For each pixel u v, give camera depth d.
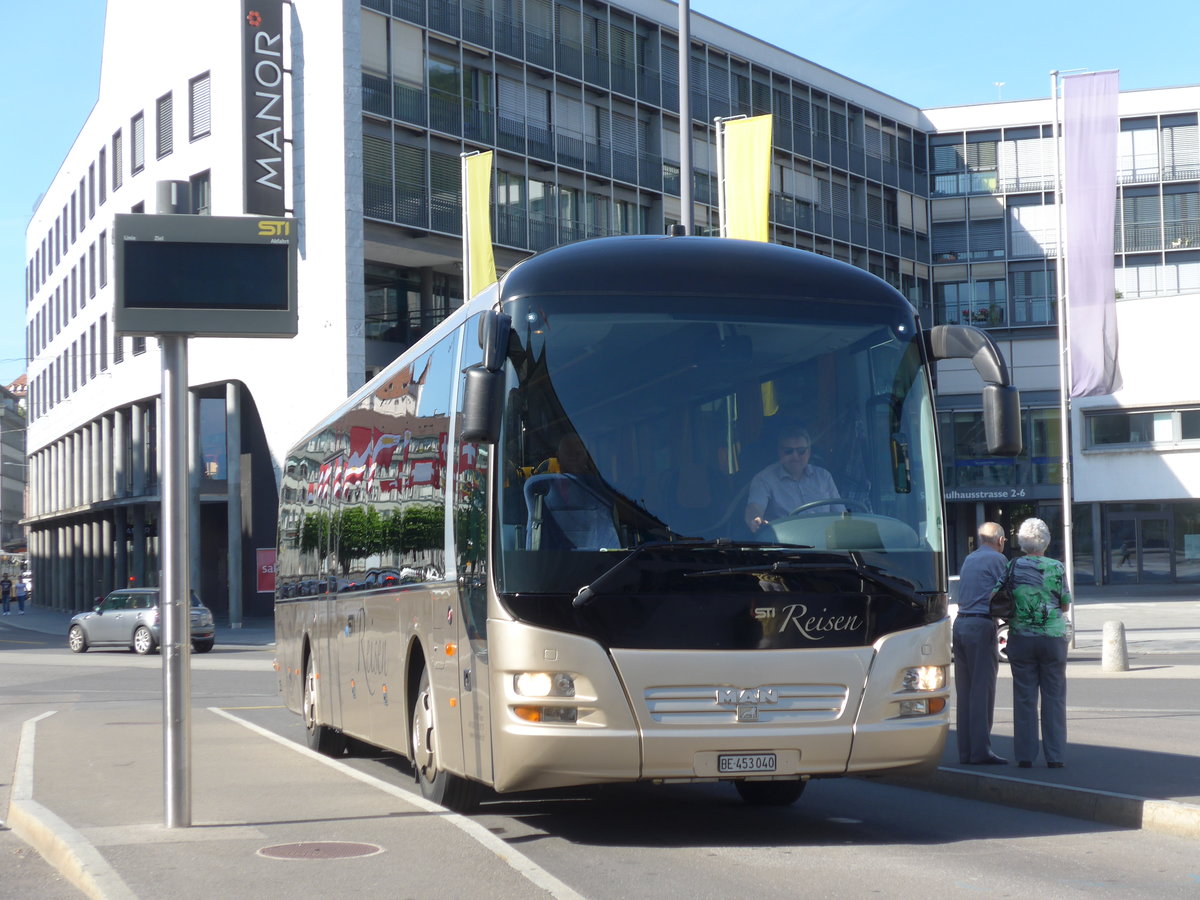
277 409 45.09
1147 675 21.97
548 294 8.77
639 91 51.44
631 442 8.56
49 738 16.05
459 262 45.53
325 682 14.01
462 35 45.56
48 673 30.45
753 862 8.28
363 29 43.12
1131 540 57.09
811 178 59.31
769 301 9.01
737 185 24.22
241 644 40.34
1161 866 8.06
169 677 9.26
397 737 11.02
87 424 66.00
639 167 51.38
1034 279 64.44
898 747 8.52
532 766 8.16
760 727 8.28
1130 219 63.94
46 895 7.77
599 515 8.40
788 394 8.84
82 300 66.12
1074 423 55.81
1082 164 30.14
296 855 8.35
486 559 8.48
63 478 73.56
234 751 14.55
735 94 55.62
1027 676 11.30
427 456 10.31
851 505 8.72
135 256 8.89
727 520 8.51
